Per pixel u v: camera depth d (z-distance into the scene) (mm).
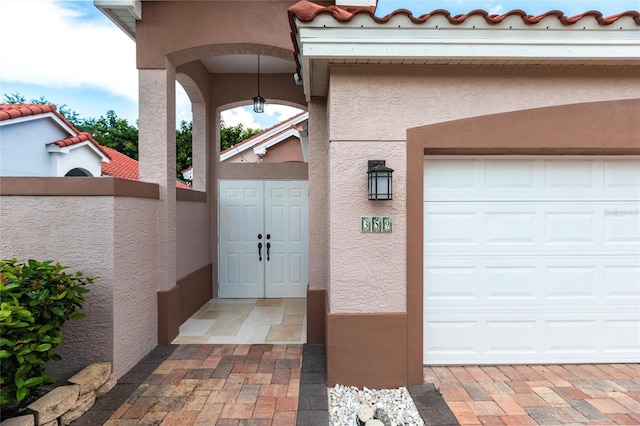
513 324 3715
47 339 2652
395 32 3066
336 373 3330
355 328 3322
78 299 3008
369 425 2607
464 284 3697
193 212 5984
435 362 3711
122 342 3557
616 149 3424
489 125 3334
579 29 3010
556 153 3617
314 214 4555
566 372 3564
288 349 4297
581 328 3725
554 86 3340
